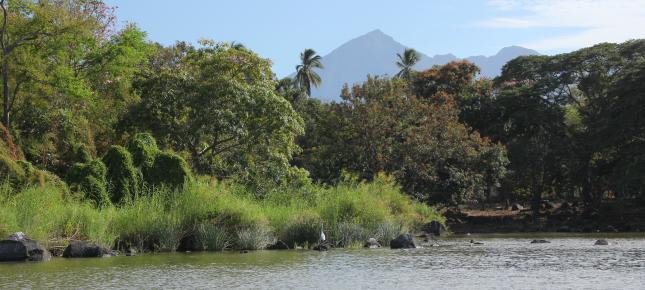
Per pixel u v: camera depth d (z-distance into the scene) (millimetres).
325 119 48344
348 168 44906
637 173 45250
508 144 55875
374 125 45000
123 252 17875
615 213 49906
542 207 57906
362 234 22859
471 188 46281
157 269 13750
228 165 29172
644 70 47625
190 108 29531
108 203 20812
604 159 53781
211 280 11891
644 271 13602
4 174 20219
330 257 17047
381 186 30969
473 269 14016
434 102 53094
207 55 32000
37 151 27344
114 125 30500
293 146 32250
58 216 17516
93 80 32688
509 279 12148
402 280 11969
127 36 33500
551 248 21719
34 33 29109
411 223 31000
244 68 31312
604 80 54906
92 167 21266
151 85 30219
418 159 44875
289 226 21609
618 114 49188
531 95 56375
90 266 14258
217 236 19359
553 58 58000
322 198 26141
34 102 28672
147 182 22797
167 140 29016
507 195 59344
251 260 16000
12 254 15242
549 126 56562
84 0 33281
